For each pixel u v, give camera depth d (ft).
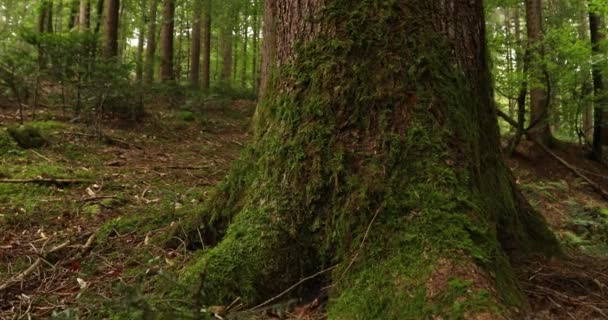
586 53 26.11
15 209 14.89
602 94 28.81
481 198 8.54
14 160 19.98
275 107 9.92
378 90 8.97
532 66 27.48
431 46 9.18
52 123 26.02
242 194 10.03
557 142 33.14
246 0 55.06
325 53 9.44
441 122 8.73
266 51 26.43
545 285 8.66
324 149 9.00
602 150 34.76
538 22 31.24
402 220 8.00
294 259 8.68
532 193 22.68
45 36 25.14
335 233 8.56
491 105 10.56
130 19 75.51
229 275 8.36
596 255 12.65
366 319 7.19
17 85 27.63
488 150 10.11
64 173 18.98
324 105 9.18
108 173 19.95
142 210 15.07
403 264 7.49
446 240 7.53
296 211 8.91
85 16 57.72
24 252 11.67
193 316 6.79
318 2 9.73
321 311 8.05
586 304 7.93
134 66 29.53
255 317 7.54
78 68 26.08
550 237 10.73
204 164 23.84
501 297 7.00
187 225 10.93
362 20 9.34
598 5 29.63
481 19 10.34
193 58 59.52
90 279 9.93
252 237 8.84
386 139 8.68
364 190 8.46
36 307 8.79
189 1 56.44
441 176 8.23
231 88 60.54
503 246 9.53
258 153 9.94
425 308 6.79
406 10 9.31
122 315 7.27
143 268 9.84
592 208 21.22
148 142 27.17
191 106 38.91
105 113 29.66
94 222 14.32
